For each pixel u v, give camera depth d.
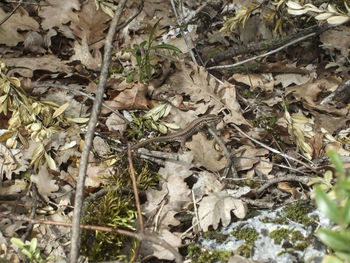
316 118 0.53
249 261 0.37
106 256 0.38
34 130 0.46
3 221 0.40
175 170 0.45
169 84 0.53
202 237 0.40
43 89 0.50
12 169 0.44
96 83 0.53
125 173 0.44
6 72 0.50
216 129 0.50
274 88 0.57
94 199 0.42
